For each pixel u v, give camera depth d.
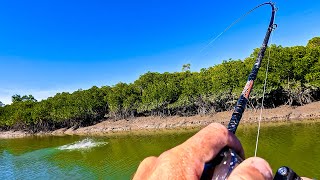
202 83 102.19
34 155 78.25
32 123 141.88
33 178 54.34
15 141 118.44
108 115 134.25
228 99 99.75
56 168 59.66
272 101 91.12
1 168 65.94
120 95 124.19
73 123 136.75
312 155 42.34
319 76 82.88
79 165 60.16
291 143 51.44
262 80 85.75
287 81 86.38
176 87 111.88
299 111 82.31
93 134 111.12
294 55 84.62
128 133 101.31
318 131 59.06
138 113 127.50
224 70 96.00
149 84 118.06
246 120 82.81
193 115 107.38
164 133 90.62
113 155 66.69
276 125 72.94
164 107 113.88
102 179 48.19
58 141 102.50
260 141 55.94
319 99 90.56
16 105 155.62
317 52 84.19
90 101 131.00
